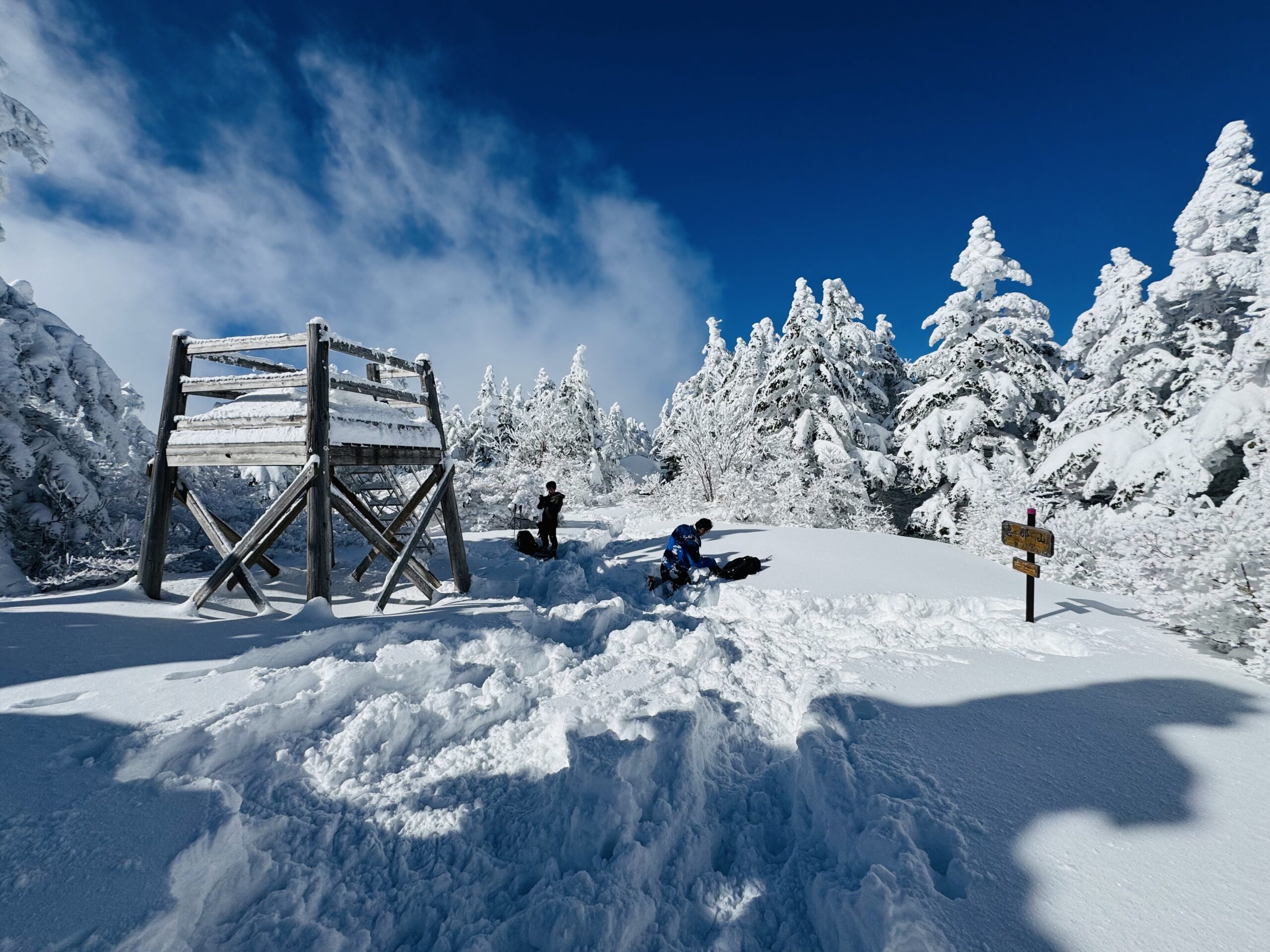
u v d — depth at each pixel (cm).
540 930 175
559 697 325
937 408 1753
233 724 231
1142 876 177
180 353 454
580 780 230
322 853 202
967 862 185
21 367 765
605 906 177
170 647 315
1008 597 567
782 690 353
